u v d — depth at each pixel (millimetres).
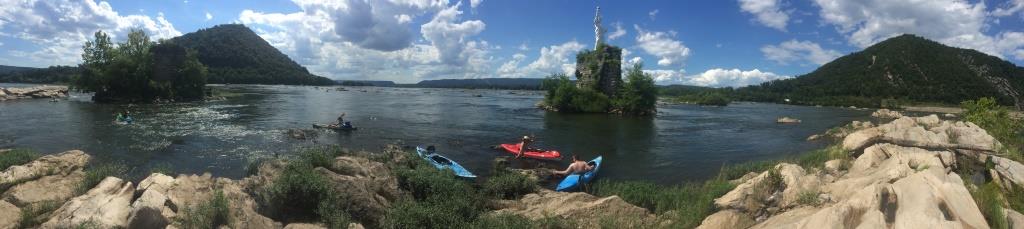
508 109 61000
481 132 33812
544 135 33688
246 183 12062
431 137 30312
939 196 6887
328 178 11438
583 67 67312
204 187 11680
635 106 57469
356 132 31266
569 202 12719
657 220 10484
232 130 30438
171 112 42812
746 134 36719
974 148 15039
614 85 64062
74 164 15523
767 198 10125
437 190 13422
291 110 48562
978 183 11609
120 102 54156
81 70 55375
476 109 58938
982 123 24703
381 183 13125
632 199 13711
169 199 9719
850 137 19156
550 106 62625
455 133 32844
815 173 12930
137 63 56812
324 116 42188
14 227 8977
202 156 21500
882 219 5984
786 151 27469
